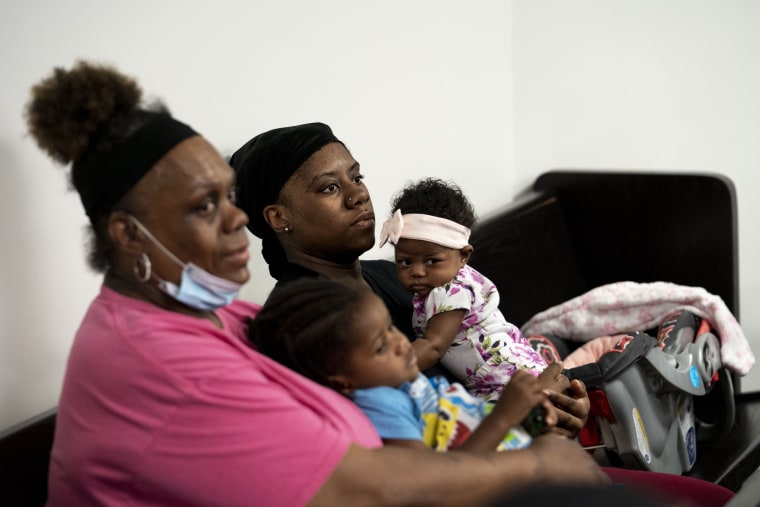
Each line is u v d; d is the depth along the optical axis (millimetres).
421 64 2787
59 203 1790
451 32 2887
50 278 1788
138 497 1229
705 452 2803
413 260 1778
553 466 1263
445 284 1784
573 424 1602
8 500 1526
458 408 1381
